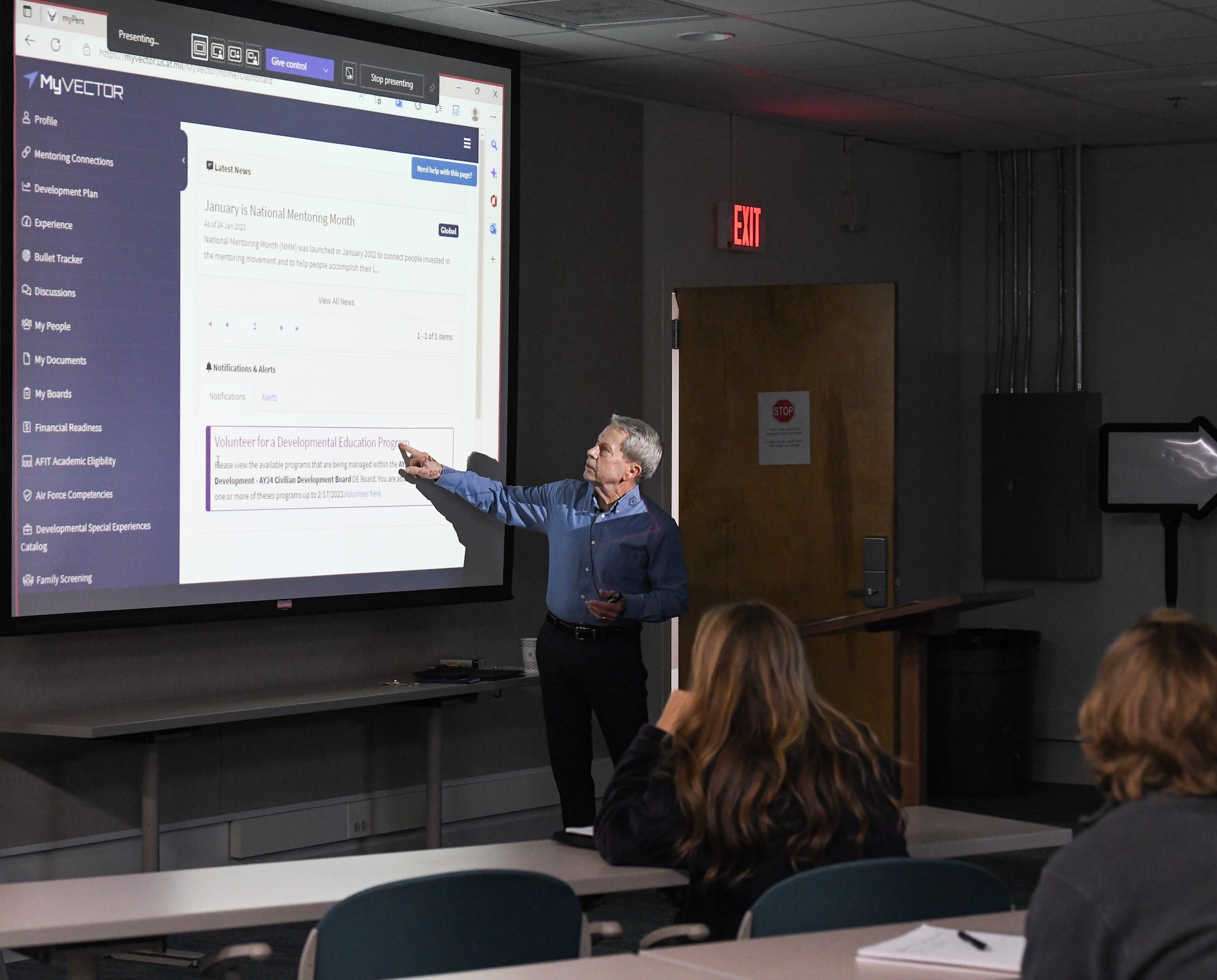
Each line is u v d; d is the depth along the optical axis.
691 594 6.64
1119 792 1.81
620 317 6.50
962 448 8.01
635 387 6.58
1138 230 7.71
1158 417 7.68
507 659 6.10
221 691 5.09
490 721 6.11
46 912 2.49
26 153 4.34
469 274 5.52
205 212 4.76
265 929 4.92
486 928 2.37
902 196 7.77
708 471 6.62
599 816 2.84
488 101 5.55
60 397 4.43
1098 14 5.14
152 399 4.64
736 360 6.57
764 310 6.53
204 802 5.13
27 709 4.57
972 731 7.34
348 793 5.59
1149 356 7.70
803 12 5.10
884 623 4.66
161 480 4.68
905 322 7.76
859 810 2.66
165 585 4.69
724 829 2.62
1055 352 7.84
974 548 8.00
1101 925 1.68
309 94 5.02
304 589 5.05
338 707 4.89
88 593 4.51
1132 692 1.79
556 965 2.13
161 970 4.53
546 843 3.13
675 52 5.71
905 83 6.27
